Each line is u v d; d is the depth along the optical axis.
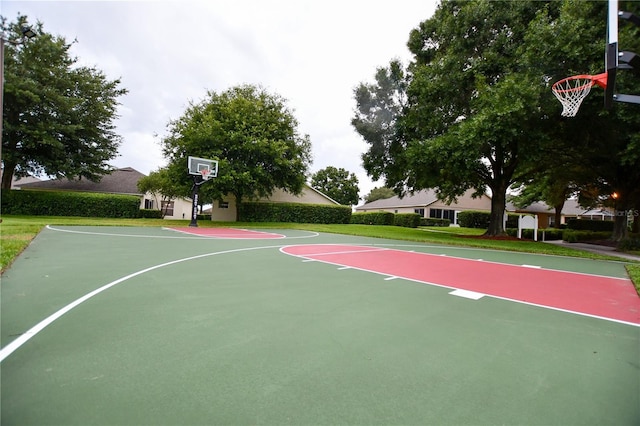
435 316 3.79
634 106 11.31
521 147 14.69
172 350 2.64
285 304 4.07
